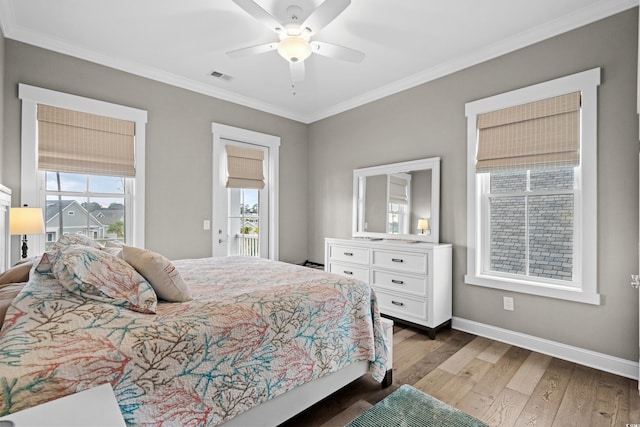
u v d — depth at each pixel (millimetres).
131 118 3182
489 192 2996
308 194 4848
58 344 1010
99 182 3088
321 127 4633
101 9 2322
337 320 1760
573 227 2518
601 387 2055
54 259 1344
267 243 4406
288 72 3354
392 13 2385
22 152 2621
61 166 2807
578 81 2383
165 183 3424
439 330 3104
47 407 784
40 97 2684
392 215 3656
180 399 1157
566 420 1735
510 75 2758
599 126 2303
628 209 2188
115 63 3061
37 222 2375
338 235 4375
